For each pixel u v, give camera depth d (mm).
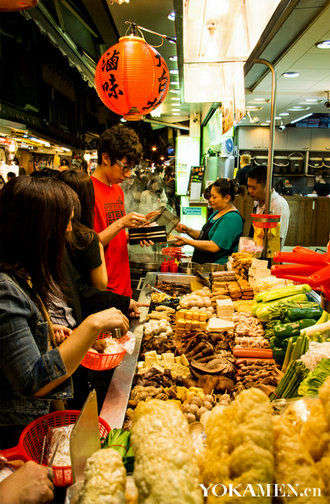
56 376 1134
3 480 948
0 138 5711
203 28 2795
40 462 1193
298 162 11062
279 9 3014
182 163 8930
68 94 8406
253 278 2781
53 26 4133
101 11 4879
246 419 700
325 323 1833
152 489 622
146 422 712
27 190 1192
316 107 7379
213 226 3785
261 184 3654
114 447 1093
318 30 3379
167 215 3197
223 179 3721
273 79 2836
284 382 1546
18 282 1237
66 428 1260
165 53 5895
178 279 3484
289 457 677
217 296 2645
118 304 2137
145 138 17078
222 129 4562
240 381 1753
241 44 3018
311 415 767
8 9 1709
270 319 2211
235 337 2127
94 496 644
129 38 2967
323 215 8906
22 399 1258
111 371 2158
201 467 725
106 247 2816
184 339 2148
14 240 1219
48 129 6715
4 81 5672
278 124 9781
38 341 1231
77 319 1857
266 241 2941
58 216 1229
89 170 9242
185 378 1759
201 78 3896
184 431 715
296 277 1590
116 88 2982
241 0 2463
